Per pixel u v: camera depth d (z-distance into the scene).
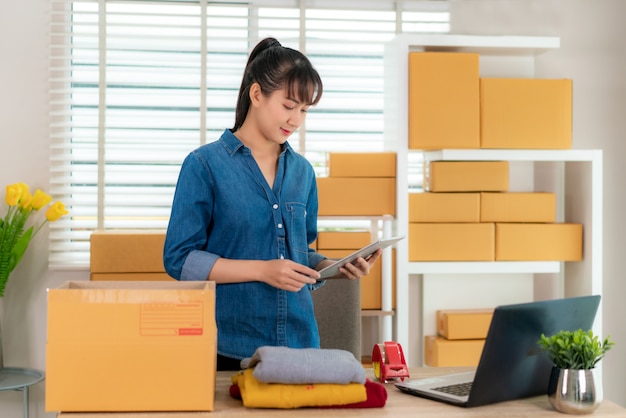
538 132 3.17
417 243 3.19
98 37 3.41
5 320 3.40
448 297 3.39
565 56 3.57
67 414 1.39
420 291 3.45
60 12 3.37
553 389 1.46
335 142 3.56
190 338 1.41
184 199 1.80
